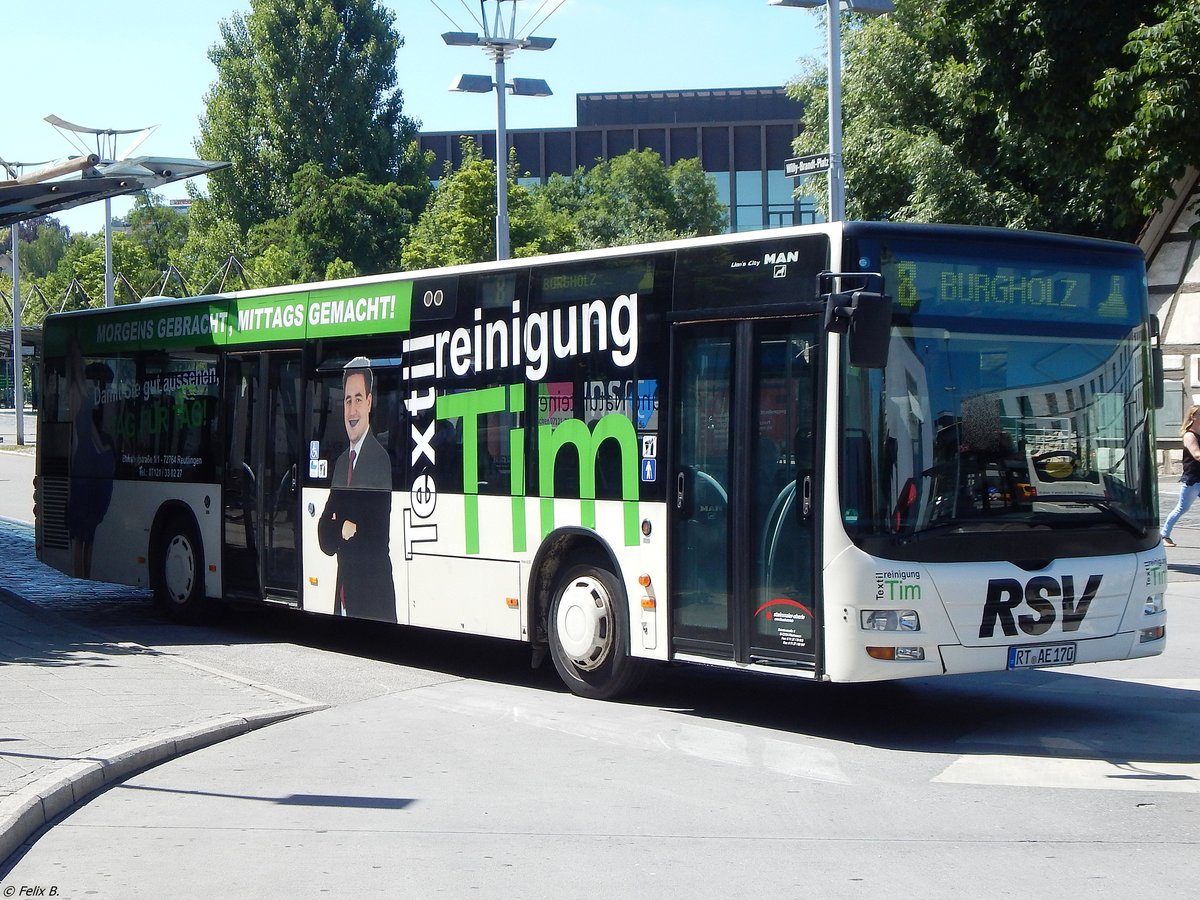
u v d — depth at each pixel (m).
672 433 9.45
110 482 15.34
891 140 29.23
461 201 38.69
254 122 76.62
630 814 7.07
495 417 10.85
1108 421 9.16
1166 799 7.33
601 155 91.31
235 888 5.88
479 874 6.04
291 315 12.96
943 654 8.38
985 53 20.12
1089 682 10.88
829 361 8.46
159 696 9.90
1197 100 18.02
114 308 15.43
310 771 8.05
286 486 12.93
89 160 13.84
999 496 8.66
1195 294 29.19
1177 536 21.23
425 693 10.55
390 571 11.78
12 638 12.62
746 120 90.12
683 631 9.38
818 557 8.48
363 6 77.56
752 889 5.79
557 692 10.62
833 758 8.34
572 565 10.28
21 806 6.76
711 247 9.30
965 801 7.31
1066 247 9.12
